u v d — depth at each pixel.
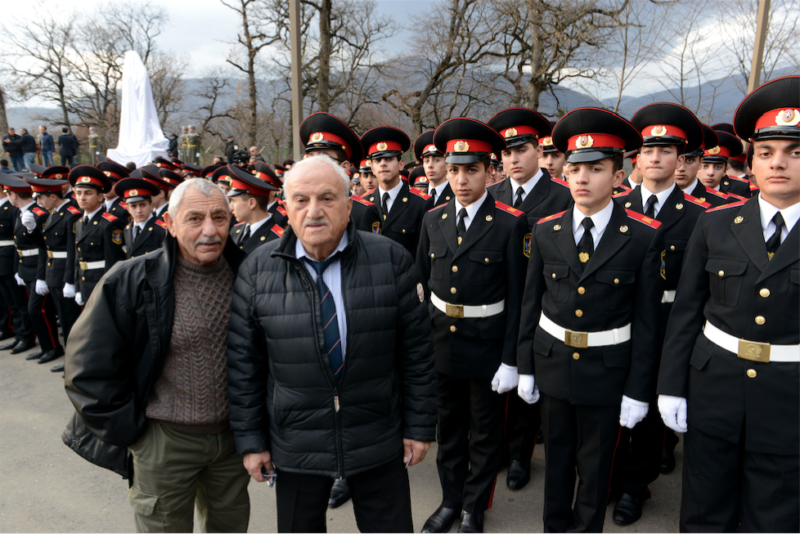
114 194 5.32
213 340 2.05
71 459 3.76
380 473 2.04
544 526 2.64
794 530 1.92
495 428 2.81
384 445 1.98
